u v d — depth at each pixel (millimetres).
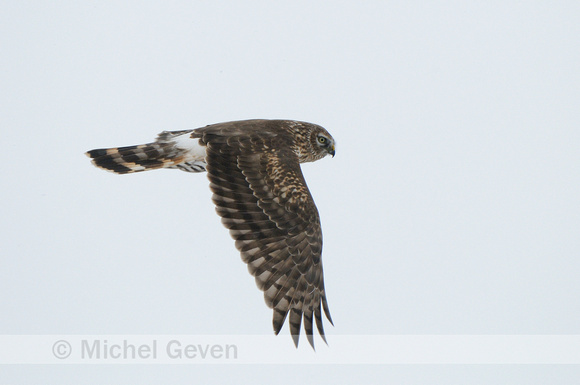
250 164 12453
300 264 11773
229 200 12156
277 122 14266
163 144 13625
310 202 12125
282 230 11891
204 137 13008
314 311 11766
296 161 12734
